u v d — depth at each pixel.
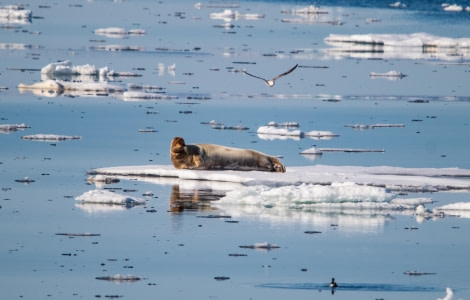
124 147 65.75
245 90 94.69
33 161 60.47
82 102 84.31
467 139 72.38
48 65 99.88
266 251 43.66
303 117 81.25
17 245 43.72
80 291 38.16
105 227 46.47
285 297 37.97
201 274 40.50
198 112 81.69
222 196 52.28
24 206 49.72
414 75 106.00
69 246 43.62
